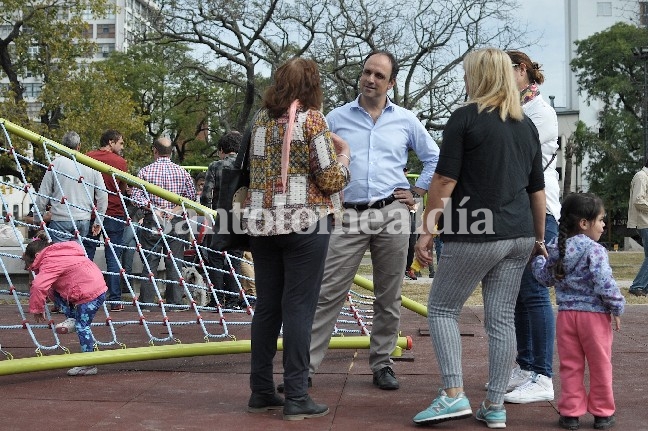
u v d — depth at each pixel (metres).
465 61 4.37
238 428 4.21
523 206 4.25
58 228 8.58
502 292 4.30
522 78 5.17
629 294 11.83
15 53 36.50
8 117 33.91
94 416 4.44
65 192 8.59
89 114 37.22
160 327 8.12
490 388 4.30
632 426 4.29
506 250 4.19
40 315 5.62
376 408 4.70
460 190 4.21
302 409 4.39
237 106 44.41
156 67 51.53
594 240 4.33
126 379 5.51
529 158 4.33
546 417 4.52
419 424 4.25
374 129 5.29
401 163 5.32
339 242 5.19
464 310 9.94
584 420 4.46
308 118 4.32
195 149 54.62
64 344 6.99
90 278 5.68
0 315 9.17
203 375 5.67
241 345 6.01
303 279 4.36
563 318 4.32
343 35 28.12
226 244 4.48
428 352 6.67
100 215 6.62
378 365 5.29
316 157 4.29
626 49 54.19
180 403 4.80
